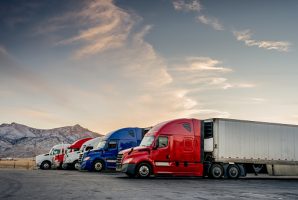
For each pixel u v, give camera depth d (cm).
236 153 2214
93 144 3180
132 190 1315
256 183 1877
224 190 1408
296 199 1164
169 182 1766
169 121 2122
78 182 1627
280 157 2330
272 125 2345
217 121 2194
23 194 1139
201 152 2142
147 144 2067
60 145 3553
